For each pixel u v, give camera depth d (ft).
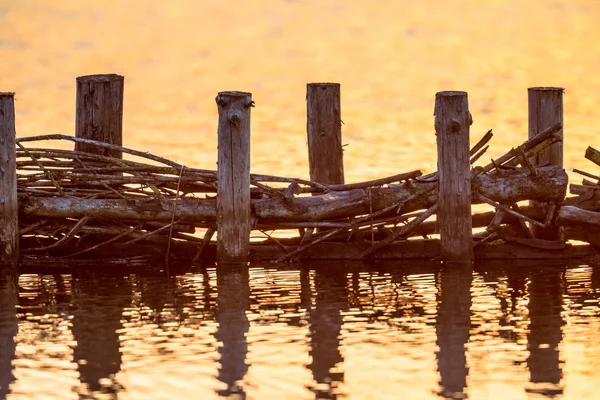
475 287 163.63
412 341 135.33
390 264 181.88
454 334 138.00
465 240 177.78
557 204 183.42
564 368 124.57
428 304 153.38
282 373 124.06
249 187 177.58
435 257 184.55
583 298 155.94
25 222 181.16
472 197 180.96
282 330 140.67
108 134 188.44
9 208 175.63
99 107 187.83
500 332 138.72
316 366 126.31
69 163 184.34
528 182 181.27
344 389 118.83
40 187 183.01
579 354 129.29
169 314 149.07
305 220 181.06
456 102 174.09
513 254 184.65
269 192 181.88
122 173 190.60
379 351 131.44
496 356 129.08
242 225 177.47
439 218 178.50
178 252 186.39
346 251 184.96
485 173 182.50
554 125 183.21
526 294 158.61
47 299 157.99
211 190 187.21
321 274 174.29
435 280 168.76
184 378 122.62
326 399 115.85
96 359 129.29
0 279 171.63
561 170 182.19
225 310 151.12
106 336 138.51
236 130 174.40
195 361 128.26
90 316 148.15
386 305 153.07
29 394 118.21
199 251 184.65
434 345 133.49
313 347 133.28
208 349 132.77
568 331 138.72
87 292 162.40
